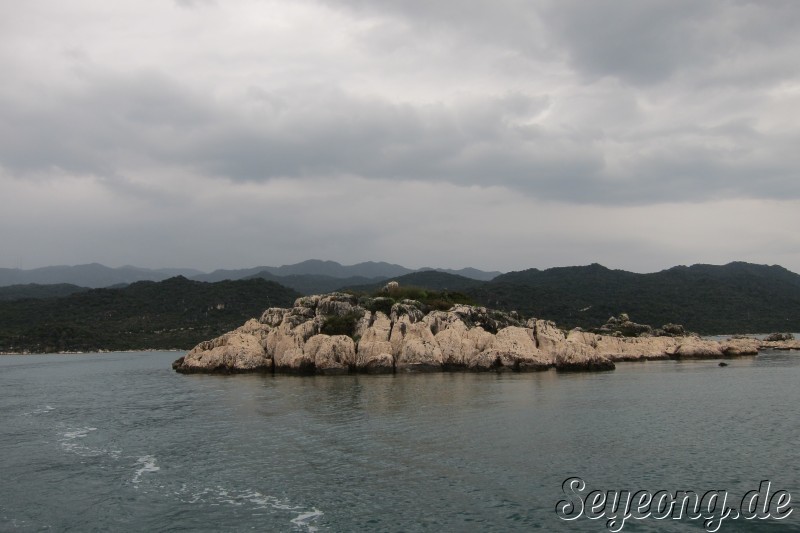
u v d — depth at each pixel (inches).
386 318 4306.1
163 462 1673.2
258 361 4308.6
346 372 3954.2
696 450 1656.0
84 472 1603.1
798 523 1143.0
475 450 1675.7
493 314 4630.9
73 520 1240.2
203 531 1154.0
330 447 1760.6
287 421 2199.8
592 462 1539.1
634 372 3924.7
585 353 4077.3
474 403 2513.5
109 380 4360.2
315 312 4589.1
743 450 1652.3
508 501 1262.3
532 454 1622.8
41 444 1987.0
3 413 2746.1
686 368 4249.5
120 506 1312.7
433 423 2074.3
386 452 1678.2
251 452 1736.0
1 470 1642.5
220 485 1428.4
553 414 2219.5
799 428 1936.5
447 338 4050.2
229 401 2807.6
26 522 1237.7
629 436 1834.4
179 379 4188.0
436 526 1138.0
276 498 1320.1
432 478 1424.7
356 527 1143.6
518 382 3297.2
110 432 2164.1
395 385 3223.4
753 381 3309.5
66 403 3051.2
